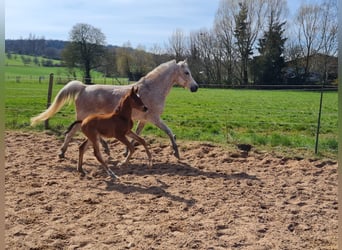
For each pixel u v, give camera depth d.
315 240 4.13
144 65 50.56
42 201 5.18
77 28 47.59
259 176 6.74
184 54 53.94
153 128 11.30
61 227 4.30
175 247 3.86
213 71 52.62
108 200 5.30
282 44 50.91
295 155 8.08
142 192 5.70
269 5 50.38
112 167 7.20
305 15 49.16
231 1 51.31
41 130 10.49
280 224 4.57
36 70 56.09
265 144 9.13
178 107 20.81
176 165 7.40
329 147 8.80
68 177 6.44
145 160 7.76
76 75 48.56
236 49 51.88
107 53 49.66
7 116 13.31
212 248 3.86
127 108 6.51
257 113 18.45
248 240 4.07
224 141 9.38
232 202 5.33
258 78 51.25
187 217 4.70
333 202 5.43
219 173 6.87
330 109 21.52
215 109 20.16
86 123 6.39
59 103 7.69
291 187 6.12
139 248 3.81
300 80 50.50
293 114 18.30
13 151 8.13
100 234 4.14
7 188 5.69
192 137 9.97
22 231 4.15
